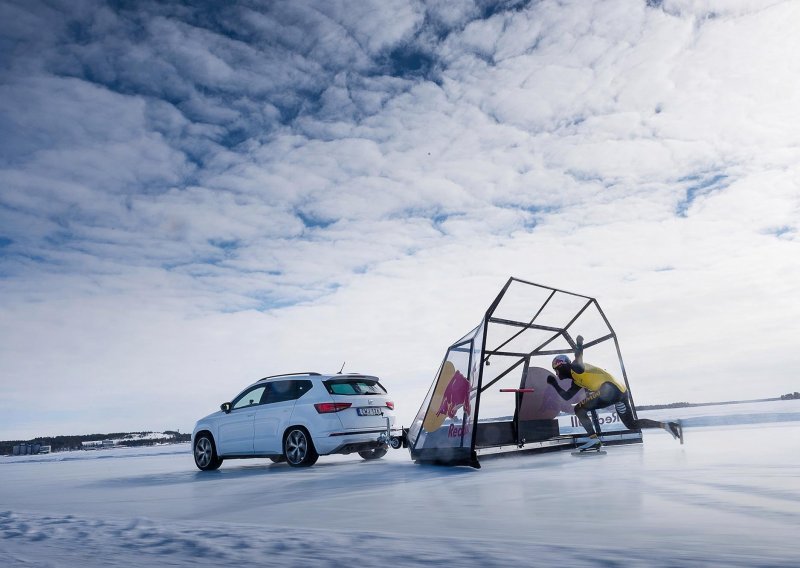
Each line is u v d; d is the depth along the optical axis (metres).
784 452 7.13
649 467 6.41
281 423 9.80
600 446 9.18
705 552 2.69
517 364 9.85
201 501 5.92
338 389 9.79
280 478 7.90
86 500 6.70
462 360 8.27
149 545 3.50
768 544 2.82
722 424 15.59
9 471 16.06
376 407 10.05
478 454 8.73
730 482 4.92
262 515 4.70
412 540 3.24
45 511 5.65
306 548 3.16
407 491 5.75
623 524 3.51
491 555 2.78
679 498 4.32
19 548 3.64
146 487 7.94
